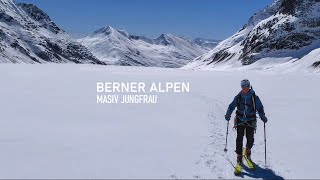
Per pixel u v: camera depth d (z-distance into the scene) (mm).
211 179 8023
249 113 9156
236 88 29641
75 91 24953
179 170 8492
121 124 13680
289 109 17984
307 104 19828
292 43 114188
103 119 14695
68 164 8719
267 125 13977
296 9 126688
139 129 12781
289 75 49031
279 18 131250
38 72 44125
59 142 10781
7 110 16594
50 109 17141
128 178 7840
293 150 10500
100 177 7863
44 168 8391
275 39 118812
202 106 18938
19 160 8977
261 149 10602
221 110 17719
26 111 16453
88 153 9672
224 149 10172
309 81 37406
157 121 14422
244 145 10883
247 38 148375
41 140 10984
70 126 13148
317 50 78438
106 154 9609
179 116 15688
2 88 25516
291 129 13266
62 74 42031
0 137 11289
